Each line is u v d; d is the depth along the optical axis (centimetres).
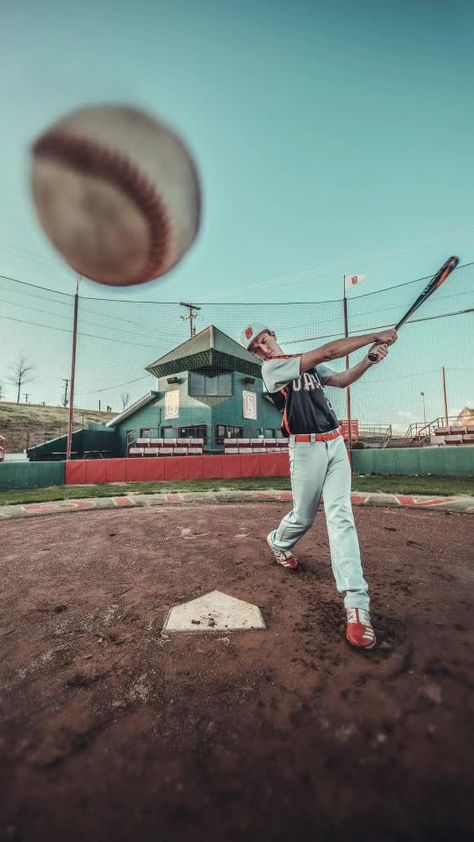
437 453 966
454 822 83
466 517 453
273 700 128
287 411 200
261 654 158
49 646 171
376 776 96
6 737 114
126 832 83
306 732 112
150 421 1792
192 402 1647
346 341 171
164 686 138
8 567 294
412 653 154
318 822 84
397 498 595
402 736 109
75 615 204
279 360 183
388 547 320
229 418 1648
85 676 146
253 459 1091
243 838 81
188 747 108
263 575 255
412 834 81
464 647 157
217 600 215
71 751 108
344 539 181
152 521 462
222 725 117
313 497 209
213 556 304
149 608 209
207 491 763
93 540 372
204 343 1695
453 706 121
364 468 1053
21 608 215
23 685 142
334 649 160
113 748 108
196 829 83
